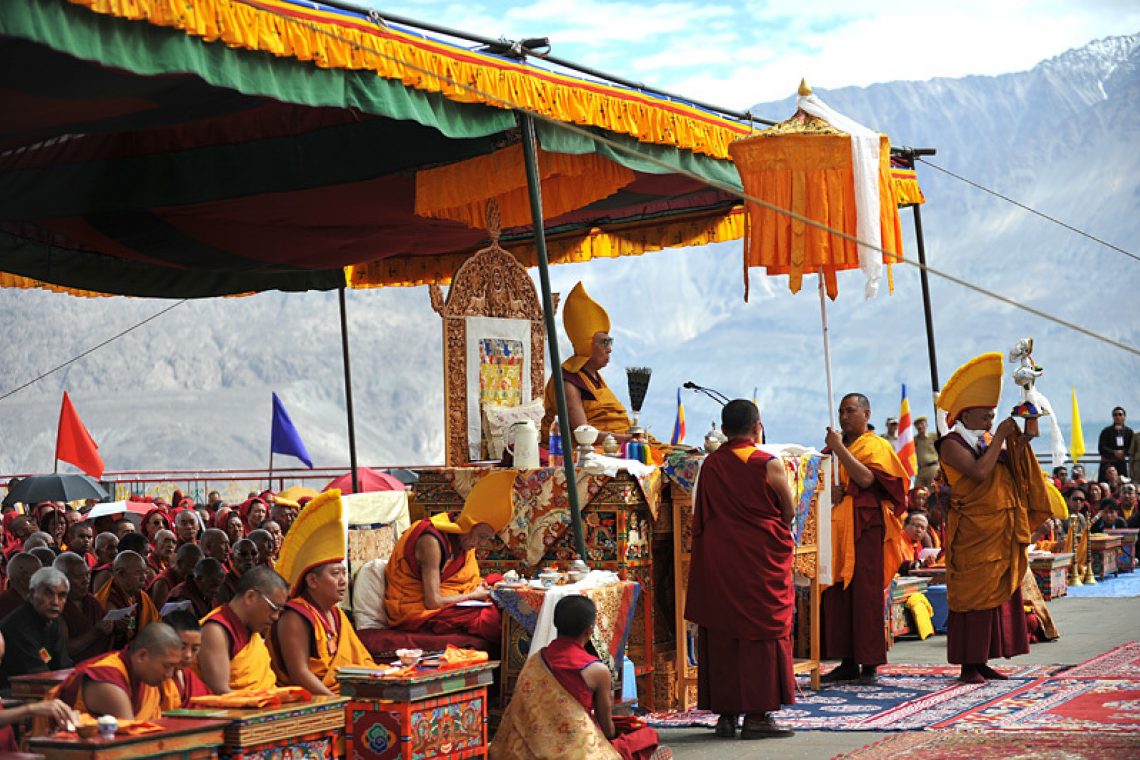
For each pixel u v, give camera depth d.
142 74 5.95
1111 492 20.62
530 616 7.33
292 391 107.31
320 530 6.71
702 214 13.81
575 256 14.51
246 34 6.36
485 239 13.69
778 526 7.78
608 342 9.69
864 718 8.16
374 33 7.16
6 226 11.80
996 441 9.16
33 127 8.05
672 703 8.71
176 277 13.31
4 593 7.68
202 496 23.05
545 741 6.36
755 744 7.54
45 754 4.67
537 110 8.25
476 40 8.01
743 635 7.69
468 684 6.27
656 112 9.54
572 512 8.07
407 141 9.19
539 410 10.37
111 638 7.82
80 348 109.19
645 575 8.66
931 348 13.72
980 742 7.23
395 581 7.91
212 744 4.98
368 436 105.25
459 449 9.84
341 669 6.08
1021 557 9.34
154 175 10.00
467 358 9.94
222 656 5.96
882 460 9.53
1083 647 11.13
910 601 12.04
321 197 10.95
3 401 103.12
